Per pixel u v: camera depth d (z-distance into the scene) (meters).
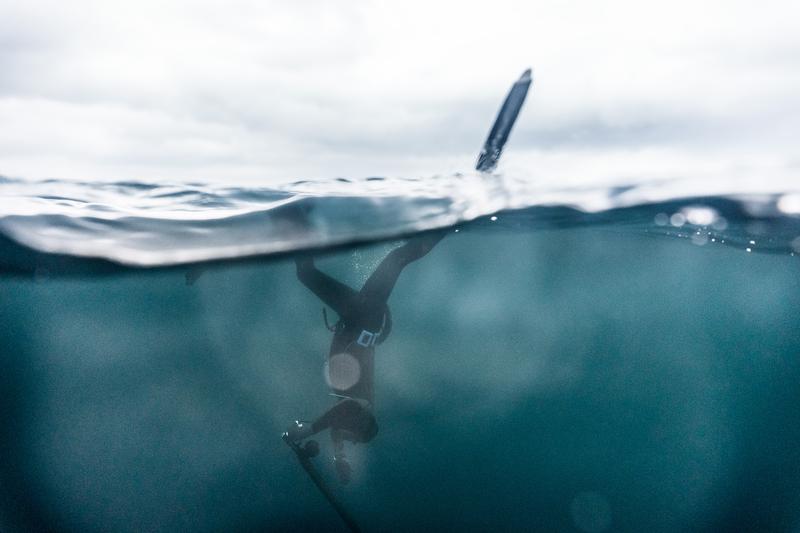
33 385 9.26
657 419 10.77
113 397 9.10
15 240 4.66
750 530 7.15
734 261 11.59
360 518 7.10
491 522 7.22
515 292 15.56
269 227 5.41
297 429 4.84
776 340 16.28
